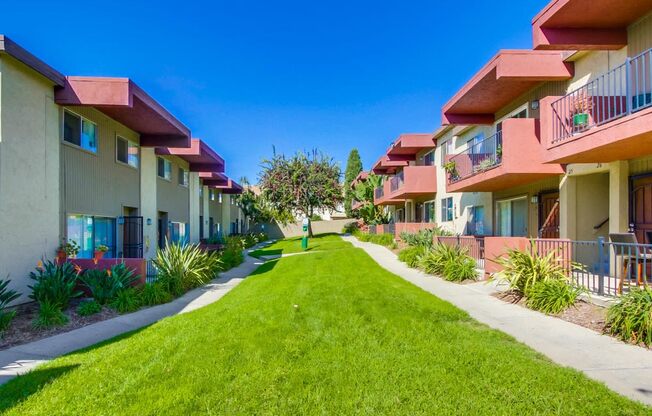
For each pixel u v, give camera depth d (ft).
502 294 32.09
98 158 46.57
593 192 39.04
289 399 14.39
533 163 39.96
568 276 29.19
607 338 20.24
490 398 13.89
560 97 34.12
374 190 121.19
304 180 135.44
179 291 41.78
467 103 51.47
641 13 30.76
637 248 23.56
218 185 104.27
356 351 19.04
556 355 17.93
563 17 31.35
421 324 23.39
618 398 13.50
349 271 51.11
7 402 14.90
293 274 51.01
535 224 46.91
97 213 46.21
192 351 19.72
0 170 31.86
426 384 15.15
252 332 22.62
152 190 62.59
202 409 13.87
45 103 37.35
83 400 14.93
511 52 39.14
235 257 69.87
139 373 17.22
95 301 33.81
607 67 34.63
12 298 29.66
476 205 62.59
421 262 49.08
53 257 38.17
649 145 27.02
